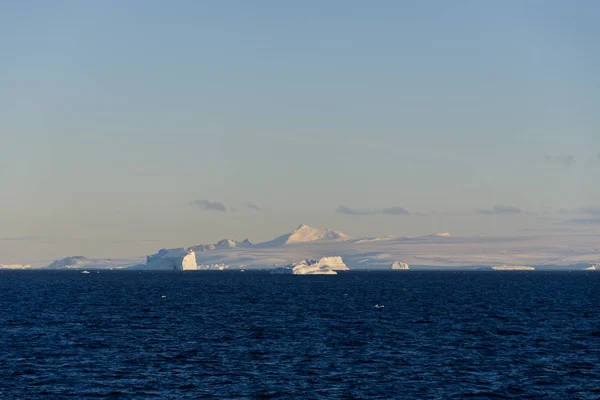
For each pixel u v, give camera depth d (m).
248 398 100.06
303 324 182.38
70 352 133.62
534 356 132.50
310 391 104.06
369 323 186.00
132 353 132.88
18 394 101.31
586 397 102.25
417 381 110.75
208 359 127.06
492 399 100.88
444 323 187.38
